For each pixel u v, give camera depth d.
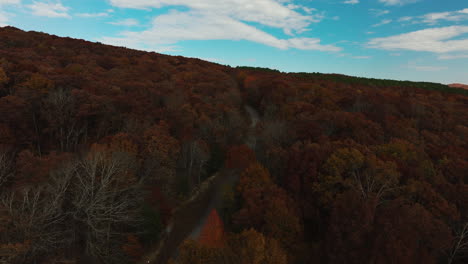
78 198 26.22
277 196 34.41
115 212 28.53
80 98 44.75
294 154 42.16
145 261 31.52
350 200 28.95
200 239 35.41
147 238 33.12
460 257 28.05
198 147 49.53
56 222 25.17
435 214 30.25
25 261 21.16
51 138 41.31
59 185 24.70
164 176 40.06
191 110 59.22
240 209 36.06
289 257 29.78
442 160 42.00
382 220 25.92
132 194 33.03
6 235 20.48
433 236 25.88
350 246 25.92
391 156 41.00
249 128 71.06
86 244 27.45
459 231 28.66
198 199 46.31
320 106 71.75
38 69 54.34
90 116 44.53
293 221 30.97
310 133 52.75
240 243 22.94
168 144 42.59
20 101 38.97
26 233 20.92
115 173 30.89
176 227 38.56
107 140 39.97
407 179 36.41
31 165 27.25
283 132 52.81
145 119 50.03
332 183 35.62
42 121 42.09
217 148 57.06
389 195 34.50
